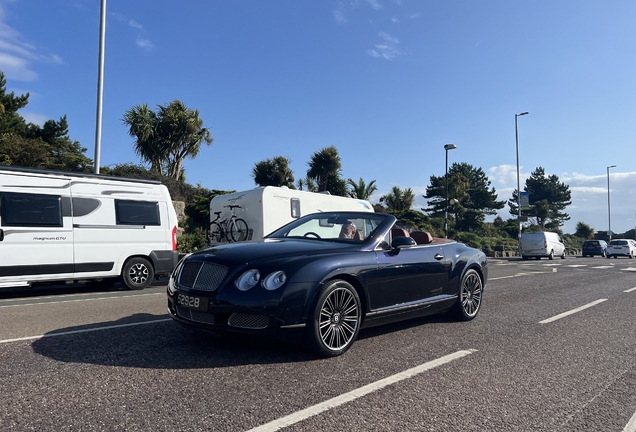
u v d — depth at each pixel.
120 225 10.08
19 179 8.84
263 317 4.18
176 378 3.86
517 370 4.36
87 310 7.12
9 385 3.64
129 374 3.94
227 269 4.35
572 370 4.41
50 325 5.89
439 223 37.44
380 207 34.94
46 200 9.12
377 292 5.05
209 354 4.56
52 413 3.12
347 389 3.71
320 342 4.43
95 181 9.83
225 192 23.05
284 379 3.90
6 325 5.90
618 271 17.16
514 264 22.06
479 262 6.82
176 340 5.09
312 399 3.47
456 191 51.94
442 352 4.91
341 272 4.65
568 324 6.59
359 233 5.55
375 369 4.25
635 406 3.54
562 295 9.73
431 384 3.90
